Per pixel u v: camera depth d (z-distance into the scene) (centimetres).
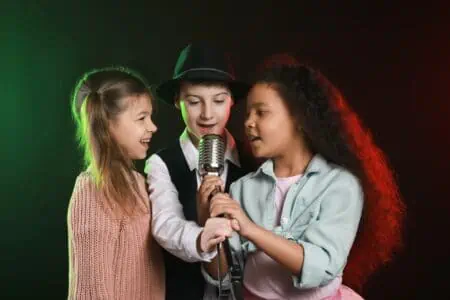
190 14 455
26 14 467
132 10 460
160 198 197
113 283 186
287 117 180
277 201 183
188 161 222
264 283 179
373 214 185
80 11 464
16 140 470
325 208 175
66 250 468
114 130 192
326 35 445
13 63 469
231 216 165
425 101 438
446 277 432
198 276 216
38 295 466
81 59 467
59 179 470
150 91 201
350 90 444
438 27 436
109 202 187
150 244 194
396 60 440
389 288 436
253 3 450
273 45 449
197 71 208
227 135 223
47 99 470
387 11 439
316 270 166
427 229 435
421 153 437
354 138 187
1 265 466
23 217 469
